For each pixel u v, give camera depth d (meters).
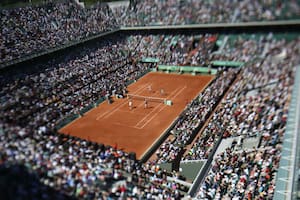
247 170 27.81
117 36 67.12
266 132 30.95
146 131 42.28
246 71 35.78
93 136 41.25
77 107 47.97
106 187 24.72
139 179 27.81
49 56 55.62
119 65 62.69
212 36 52.81
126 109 49.72
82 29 62.84
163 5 50.44
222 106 41.41
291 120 29.91
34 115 36.84
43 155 24.41
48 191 20.66
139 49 66.19
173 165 33.59
